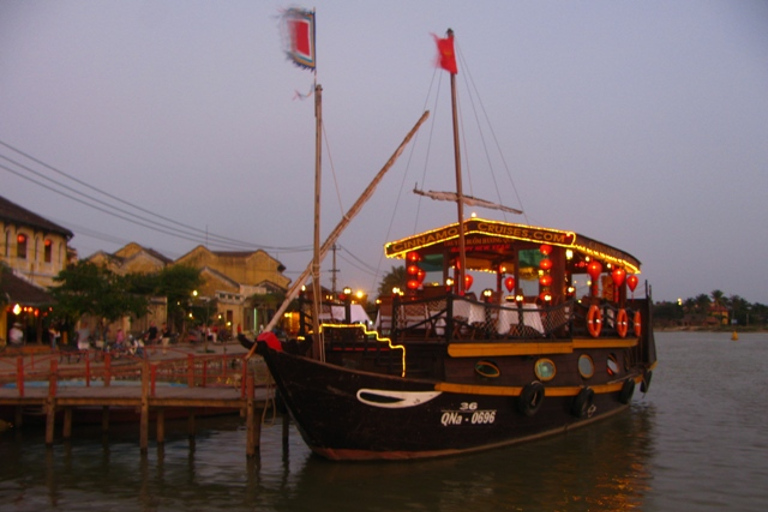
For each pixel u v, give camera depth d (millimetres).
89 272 34219
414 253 19875
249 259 69438
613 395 21484
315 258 14695
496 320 16172
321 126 14812
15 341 32344
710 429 21078
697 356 63438
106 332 34688
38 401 17875
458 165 17578
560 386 18016
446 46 17734
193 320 50312
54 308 32969
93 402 17438
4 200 38625
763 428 21359
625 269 24438
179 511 12547
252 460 16203
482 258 20859
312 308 16016
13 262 37594
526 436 17312
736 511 12727
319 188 14750
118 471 15367
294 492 13453
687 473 15383
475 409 15625
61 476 14945
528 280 18922
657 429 20953
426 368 15516
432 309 16703
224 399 16734
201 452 17234
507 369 16547
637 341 22969
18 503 13070
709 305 181500
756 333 163625
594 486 14148
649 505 13047
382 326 18125
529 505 12883
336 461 14969
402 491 13422
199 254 68625
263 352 13688
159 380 23891
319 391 13828
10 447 17812
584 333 19625
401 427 14625
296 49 14531
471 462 15445
